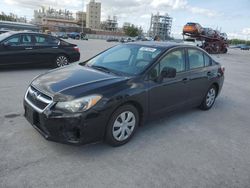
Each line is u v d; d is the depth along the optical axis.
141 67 4.14
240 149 4.06
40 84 3.63
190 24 26.58
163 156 3.62
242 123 5.27
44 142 3.71
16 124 4.25
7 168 3.05
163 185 2.98
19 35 8.92
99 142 3.63
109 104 3.41
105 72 4.11
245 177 3.28
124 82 3.71
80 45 28.44
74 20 129.62
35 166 3.14
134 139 4.07
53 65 9.91
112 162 3.36
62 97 3.26
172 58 4.55
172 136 4.31
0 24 42.94
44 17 128.62
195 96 5.23
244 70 14.34
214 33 28.59
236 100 7.13
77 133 3.29
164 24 89.25
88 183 2.90
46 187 2.79
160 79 4.17
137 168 3.27
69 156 3.42
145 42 5.09
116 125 3.65
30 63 9.23
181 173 3.25
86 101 3.27
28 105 3.59
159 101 4.25
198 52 5.30
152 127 4.62
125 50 4.79
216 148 4.02
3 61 8.57
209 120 5.25
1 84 6.89
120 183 2.95
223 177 3.24
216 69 5.81
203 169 3.38
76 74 3.92
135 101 3.76
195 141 4.20
